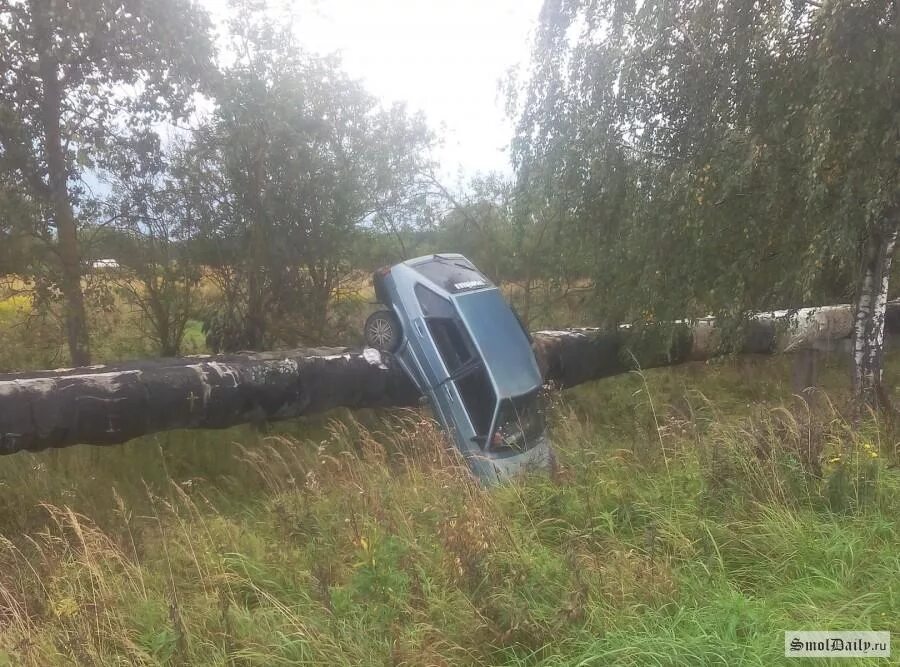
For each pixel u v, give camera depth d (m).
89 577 3.73
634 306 7.52
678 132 6.82
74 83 6.88
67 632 3.20
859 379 6.81
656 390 9.40
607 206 7.39
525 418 6.12
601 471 5.40
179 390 5.25
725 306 6.76
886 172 5.43
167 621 3.46
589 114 7.10
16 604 3.40
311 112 7.95
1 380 4.77
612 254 7.46
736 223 6.59
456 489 4.61
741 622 3.21
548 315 10.36
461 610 3.35
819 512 4.49
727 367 9.92
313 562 3.94
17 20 6.23
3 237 6.74
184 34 6.74
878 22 5.17
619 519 4.55
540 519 4.63
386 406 6.80
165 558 4.17
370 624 3.32
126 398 4.96
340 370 6.24
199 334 9.01
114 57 6.73
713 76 6.24
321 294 8.68
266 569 4.00
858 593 3.57
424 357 6.38
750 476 4.73
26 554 4.29
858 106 5.43
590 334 8.26
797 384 8.85
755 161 5.86
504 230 10.34
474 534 3.71
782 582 3.76
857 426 5.91
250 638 3.28
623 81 6.54
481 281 6.79
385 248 9.51
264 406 5.82
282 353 6.39
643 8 6.25
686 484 4.87
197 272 8.11
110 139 7.32
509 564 3.70
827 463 4.97
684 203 6.41
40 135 6.84
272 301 8.33
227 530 4.48
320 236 8.27
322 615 3.41
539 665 3.02
